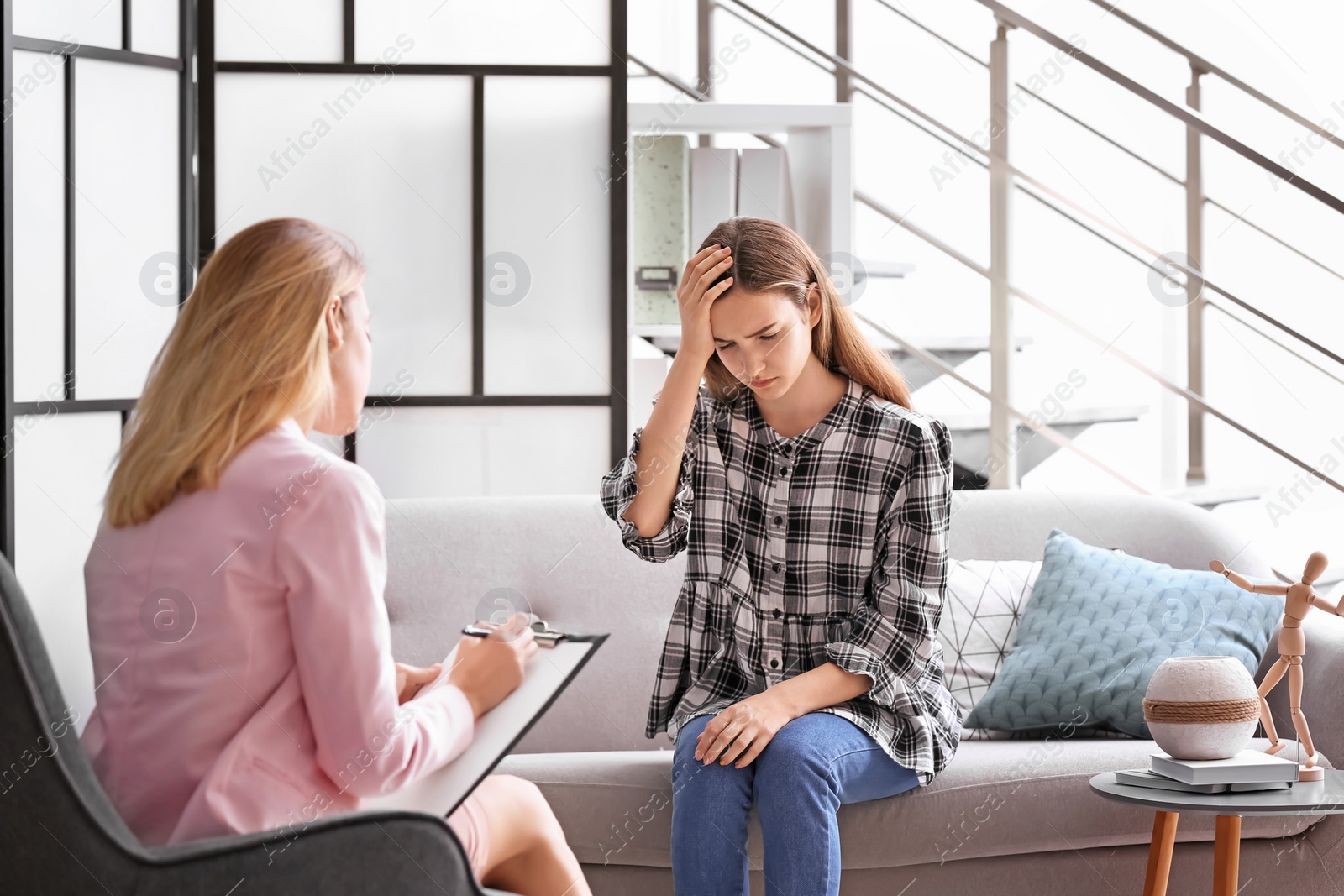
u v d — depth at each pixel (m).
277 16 2.66
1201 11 3.48
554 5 2.74
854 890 1.74
